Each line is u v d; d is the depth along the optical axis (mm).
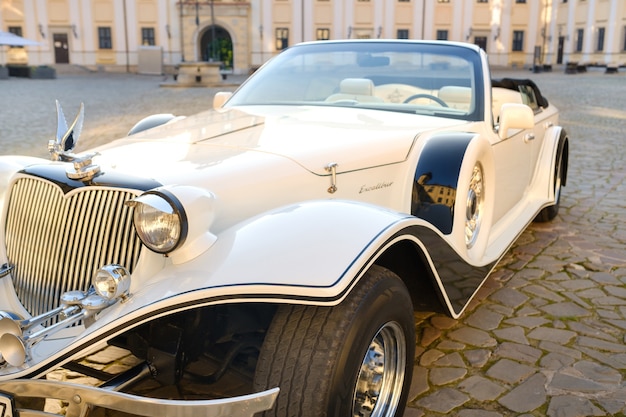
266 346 1795
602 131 11531
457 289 2484
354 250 1779
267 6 47406
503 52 49750
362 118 3051
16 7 46688
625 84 27406
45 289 2100
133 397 1574
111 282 1735
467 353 2875
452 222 2625
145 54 43906
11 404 1695
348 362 1729
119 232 1945
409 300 2041
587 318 3258
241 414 1585
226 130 2697
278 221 1906
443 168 2676
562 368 2729
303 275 1699
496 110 4164
